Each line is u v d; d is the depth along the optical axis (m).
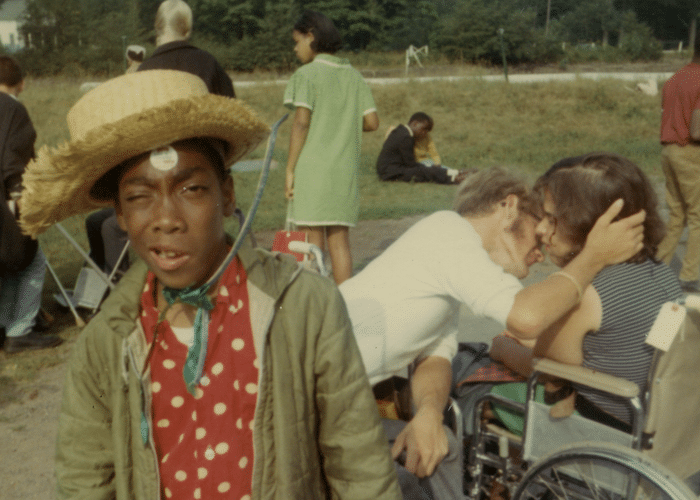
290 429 1.24
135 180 1.16
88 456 1.30
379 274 2.29
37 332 4.66
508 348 2.55
